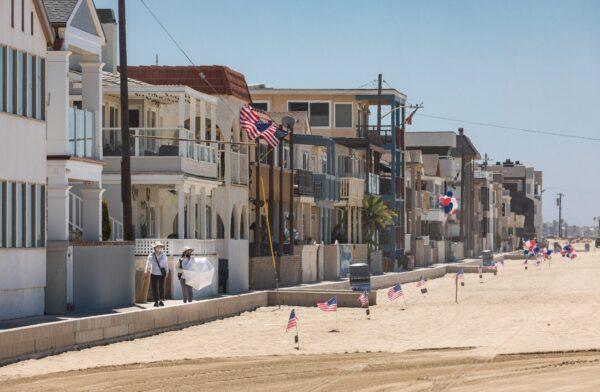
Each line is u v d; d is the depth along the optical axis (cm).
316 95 12231
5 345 3453
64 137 4672
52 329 3772
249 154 7781
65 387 2933
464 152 19338
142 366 3466
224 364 3534
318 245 9125
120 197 6153
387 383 3036
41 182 4469
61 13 4722
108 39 7281
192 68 7075
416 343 4356
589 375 3195
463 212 17938
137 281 5622
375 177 11938
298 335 4688
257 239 7550
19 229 4294
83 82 5153
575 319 5384
